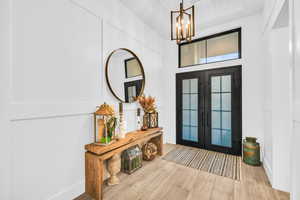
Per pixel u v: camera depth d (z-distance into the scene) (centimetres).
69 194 155
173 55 365
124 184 184
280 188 170
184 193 166
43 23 136
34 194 129
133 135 221
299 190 108
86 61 176
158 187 178
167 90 373
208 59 326
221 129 303
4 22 112
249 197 158
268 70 202
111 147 169
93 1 184
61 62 150
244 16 268
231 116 289
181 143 356
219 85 304
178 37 185
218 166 234
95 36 188
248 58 266
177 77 361
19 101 120
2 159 111
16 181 119
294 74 115
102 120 178
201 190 171
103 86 200
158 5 250
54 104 143
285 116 171
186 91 350
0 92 110
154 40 329
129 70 247
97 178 156
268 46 200
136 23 268
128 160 210
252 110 262
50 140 141
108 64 204
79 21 168
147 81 306
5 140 112
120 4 230
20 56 121
